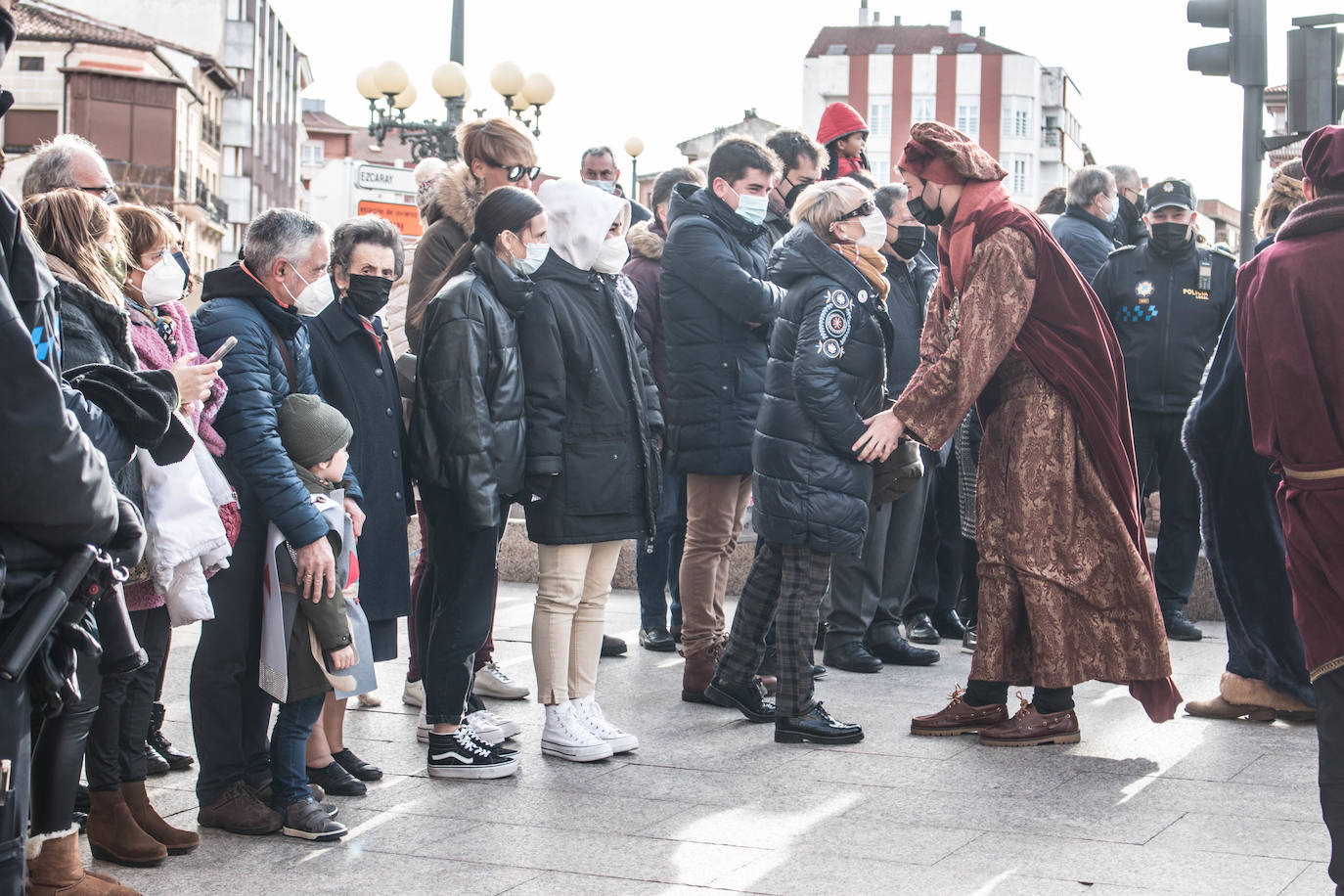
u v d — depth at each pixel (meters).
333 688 4.43
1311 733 5.61
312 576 4.28
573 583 5.27
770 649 6.43
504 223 5.06
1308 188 3.85
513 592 9.45
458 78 16.02
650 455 5.35
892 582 7.13
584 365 5.19
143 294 4.23
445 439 4.91
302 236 4.60
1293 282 3.70
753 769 5.11
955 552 7.86
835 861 4.06
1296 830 4.33
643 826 4.42
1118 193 9.20
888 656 7.11
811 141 7.17
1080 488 5.39
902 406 5.42
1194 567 7.71
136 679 4.15
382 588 5.00
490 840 4.29
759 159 6.36
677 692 6.46
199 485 4.05
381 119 16.30
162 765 5.04
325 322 5.02
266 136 77.69
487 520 4.87
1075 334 5.39
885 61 99.00
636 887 3.86
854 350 5.48
